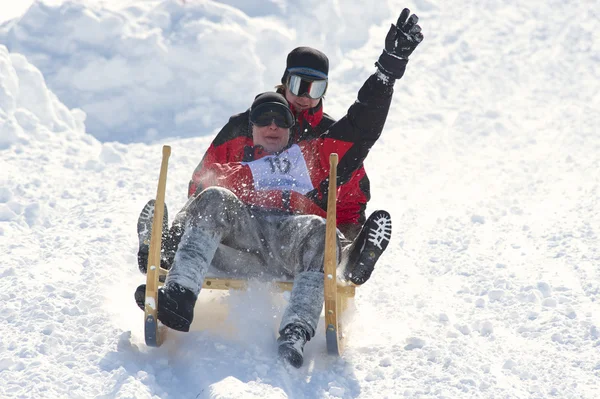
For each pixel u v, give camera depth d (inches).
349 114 594.6
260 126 585.9
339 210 656.4
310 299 534.6
